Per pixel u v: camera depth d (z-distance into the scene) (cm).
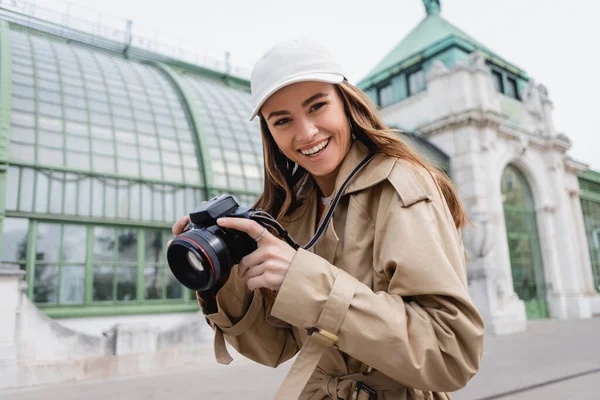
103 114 1013
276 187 166
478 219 1258
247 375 715
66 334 706
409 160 127
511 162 1562
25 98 916
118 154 974
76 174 897
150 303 938
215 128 1208
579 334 1100
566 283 1580
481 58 1503
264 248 107
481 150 1416
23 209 823
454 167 1415
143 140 1037
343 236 131
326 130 127
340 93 137
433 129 1475
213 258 105
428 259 103
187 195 1045
